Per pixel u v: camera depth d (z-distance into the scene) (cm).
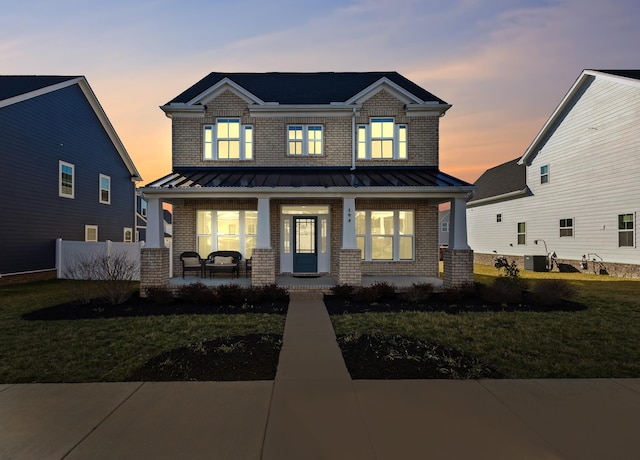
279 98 1347
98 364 486
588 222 1670
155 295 902
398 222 1279
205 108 1298
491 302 906
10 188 1455
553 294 890
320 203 1248
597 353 527
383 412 360
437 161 1303
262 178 1157
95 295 938
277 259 1246
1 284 1400
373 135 1320
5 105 1426
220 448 303
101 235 2058
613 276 1536
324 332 638
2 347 560
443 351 532
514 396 394
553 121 1855
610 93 1551
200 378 439
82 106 1891
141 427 334
